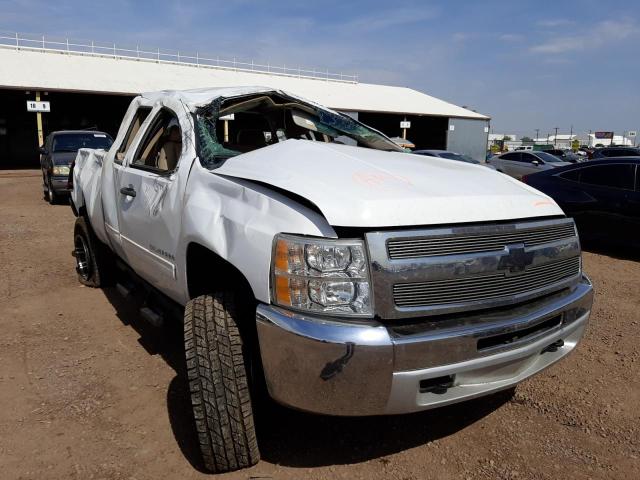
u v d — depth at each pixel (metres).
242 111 4.45
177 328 4.63
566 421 3.25
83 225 5.41
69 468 2.72
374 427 3.17
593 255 8.00
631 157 7.93
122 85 29.72
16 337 4.37
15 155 33.41
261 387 2.63
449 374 2.40
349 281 2.30
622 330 4.73
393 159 3.29
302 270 2.32
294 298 2.33
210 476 2.67
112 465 2.75
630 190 7.70
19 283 5.87
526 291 2.66
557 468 2.80
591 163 8.29
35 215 10.74
